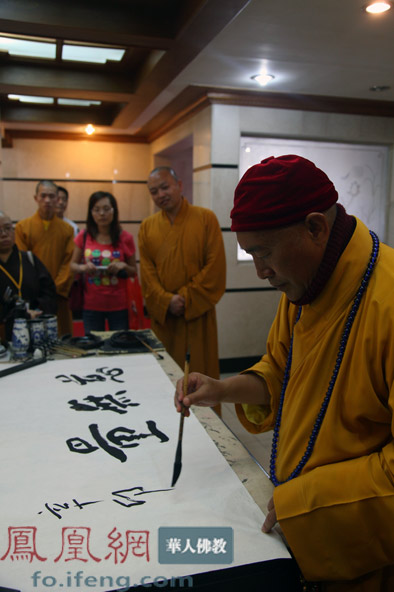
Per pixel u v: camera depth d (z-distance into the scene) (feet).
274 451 3.20
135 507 3.07
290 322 3.31
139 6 7.75
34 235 11.83
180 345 9.28
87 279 10.95
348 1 6.70
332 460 2.68
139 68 10.82
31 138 18.53
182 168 19.26
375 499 2.39
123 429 4.22
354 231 2.65
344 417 2.64
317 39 8.19
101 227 10.96
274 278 2.67
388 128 13.76
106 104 14.93
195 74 10.59
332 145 13.64
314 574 2.53
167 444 3.93
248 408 3.75
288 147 13.33
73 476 3.45
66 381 5.50
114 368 5.98
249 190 2.43
